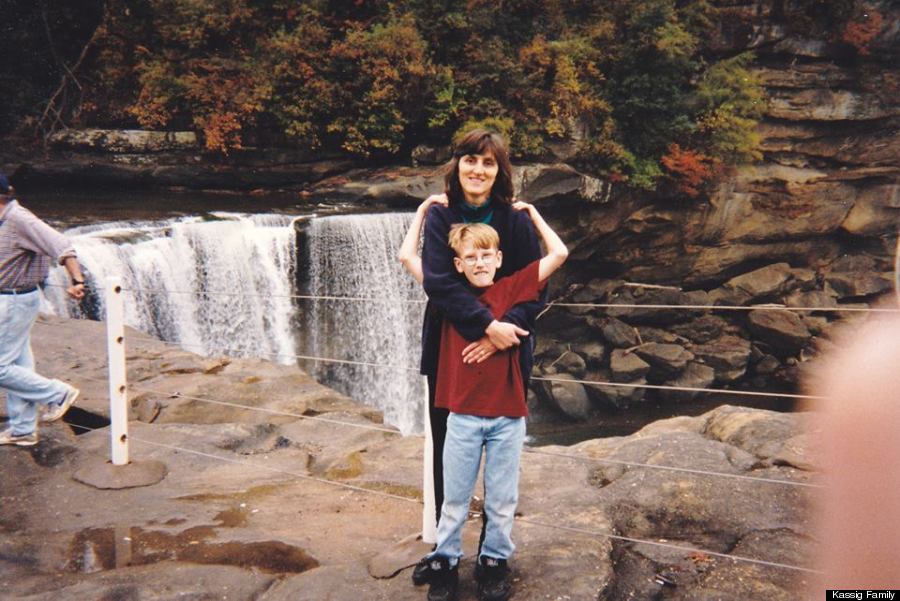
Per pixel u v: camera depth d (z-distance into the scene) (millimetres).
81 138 21047
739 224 25625
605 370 23469
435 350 3127
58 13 22969
